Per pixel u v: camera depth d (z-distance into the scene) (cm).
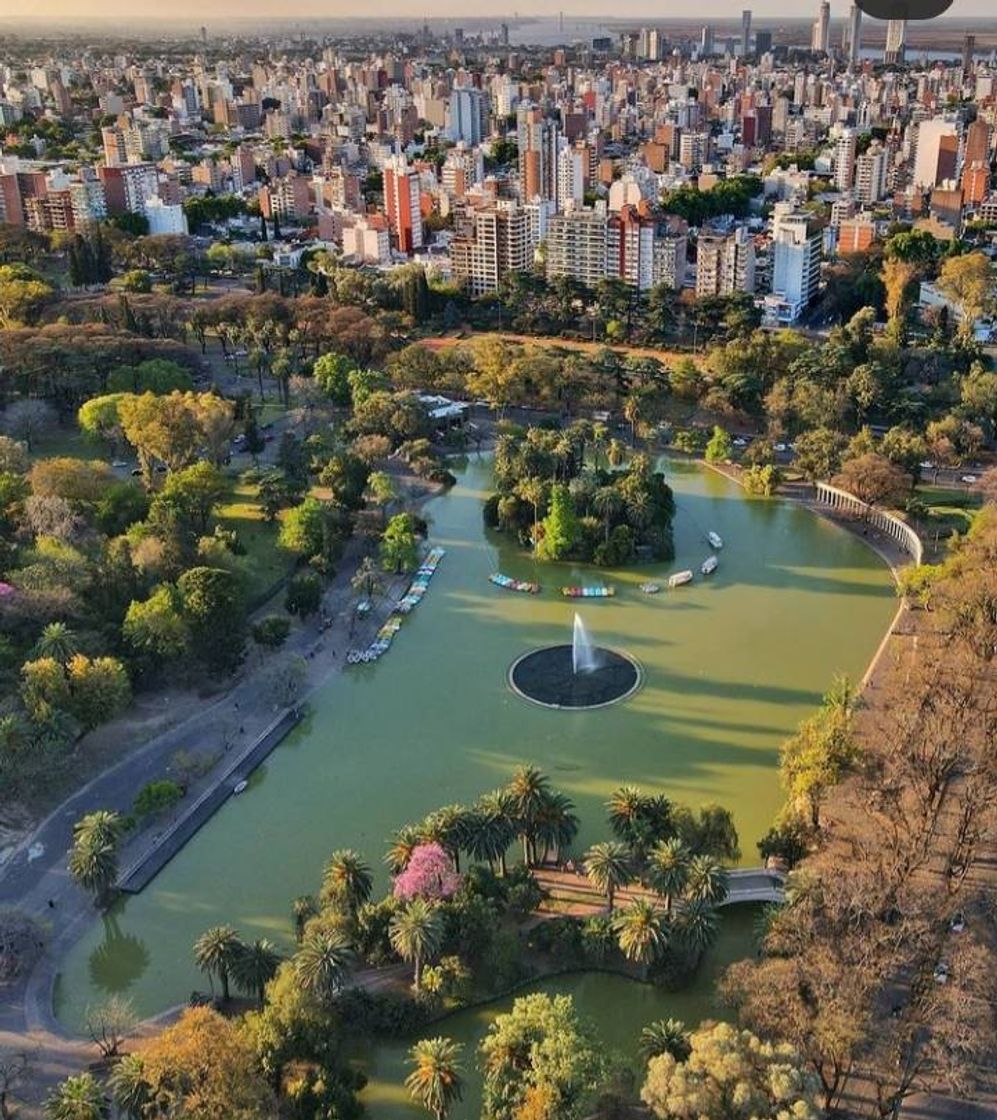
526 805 19788
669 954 18062
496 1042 15250
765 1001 15175
